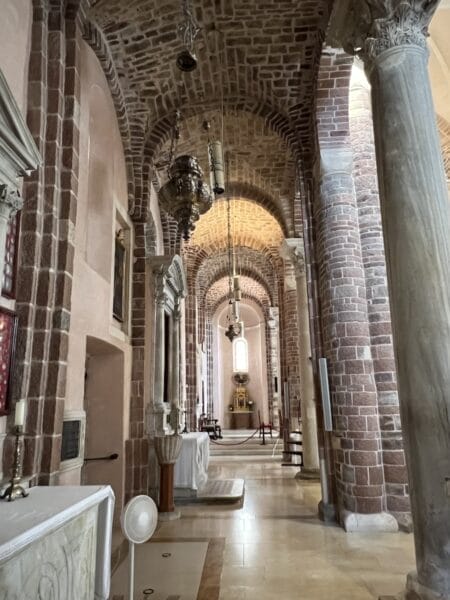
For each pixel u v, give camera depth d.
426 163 3.46
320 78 6.58
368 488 5.82
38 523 2.30
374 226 6.68
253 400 24.77
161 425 7.68
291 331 13.20
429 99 3.64
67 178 4.48
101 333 5.73
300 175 7.58
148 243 10.08
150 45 6.56
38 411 3.90
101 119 6.31
